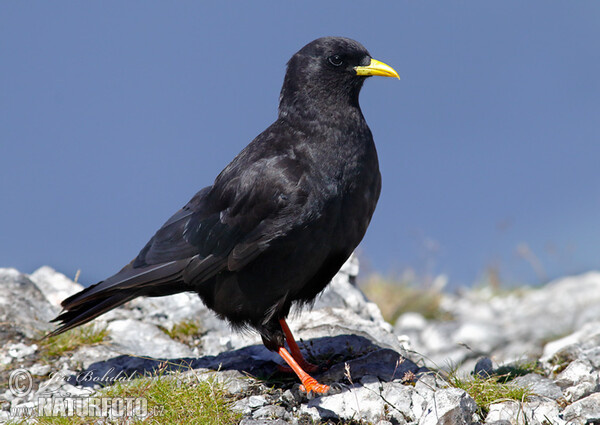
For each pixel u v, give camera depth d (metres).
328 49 10.34
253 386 10.21
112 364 11.48
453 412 8.83
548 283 24.83
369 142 10.28
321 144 9.97
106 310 10.90
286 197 9.70
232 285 10.25
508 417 9.20
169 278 10.62
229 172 10.47
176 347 12.23
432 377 9.92
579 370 10.62
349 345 11.52
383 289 22.58
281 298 10.16
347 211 9.91
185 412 9.45
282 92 10.71
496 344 18.17
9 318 12.58
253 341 12.45
